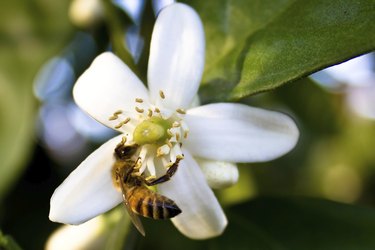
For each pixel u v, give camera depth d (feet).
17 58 0.56
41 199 0.58
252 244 0.46
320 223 0.46
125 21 0.51
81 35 0.57
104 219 0.48
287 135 0.38
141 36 0.49
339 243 0.45
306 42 0.37
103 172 0.39
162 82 0.40
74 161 0.60
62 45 0.56
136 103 0.40
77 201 0.38
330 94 0.68
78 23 0.55
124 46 0.46
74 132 0.60
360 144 0.76
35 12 0.56
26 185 0.58
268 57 0.39
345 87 0.70
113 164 0.39
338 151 0.75
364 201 0.81
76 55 0.57
